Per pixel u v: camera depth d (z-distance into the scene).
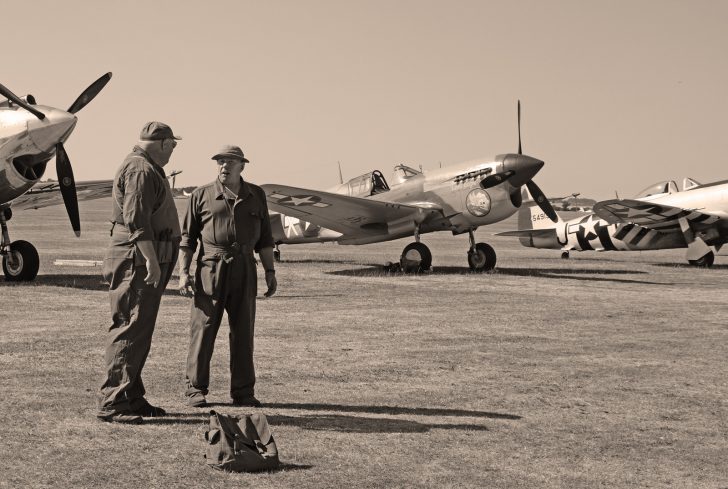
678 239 23.50
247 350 5.62
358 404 5.73
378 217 18.59
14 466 4.20
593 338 8.99
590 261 23.98
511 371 7.05
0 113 12.81
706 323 10.30
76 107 13.46
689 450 4.78
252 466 4.18
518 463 4.44
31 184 13.28
